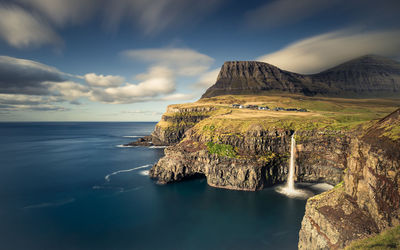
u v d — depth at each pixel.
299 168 103.62
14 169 136.50
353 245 36.91
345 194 48.91
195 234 64.75
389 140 40.03
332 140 100.12
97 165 146.38
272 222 70.62
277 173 105.25
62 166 143.88
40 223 71.69
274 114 165.62
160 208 81.94
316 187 99.88
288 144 110.31
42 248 58.91
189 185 107.69
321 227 46.06
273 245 58.62
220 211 78.81
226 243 59.97
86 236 64.25
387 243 32.47
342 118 122.12
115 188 103.19
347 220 42.22
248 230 66.25
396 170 36.22
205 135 123.75
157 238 62.97
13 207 83.25
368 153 44.25
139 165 146.25
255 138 110.19
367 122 95.12
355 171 48.00
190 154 114.81
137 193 97.38
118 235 64.81
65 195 94.94
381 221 37.31
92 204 85.75
